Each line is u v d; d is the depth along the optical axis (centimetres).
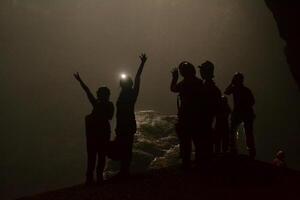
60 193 808
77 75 891
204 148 845
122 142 874
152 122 2453
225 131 953
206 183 725
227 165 839
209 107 833
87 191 781
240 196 641
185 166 850
